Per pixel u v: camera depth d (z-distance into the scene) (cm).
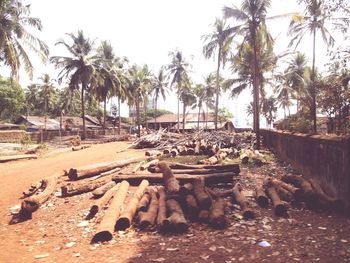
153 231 579
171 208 634
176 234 562
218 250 486
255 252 473
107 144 3048
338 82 1189
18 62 2222
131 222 617
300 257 452
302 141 1052
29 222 678
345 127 1088
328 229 562
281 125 2064
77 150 2395
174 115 7388
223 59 3728
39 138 3503
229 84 3888
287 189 752
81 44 3831
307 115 1820
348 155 635
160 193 743
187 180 854
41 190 941
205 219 609
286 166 1283
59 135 3975
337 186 697
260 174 1105
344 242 500
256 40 2295
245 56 3161
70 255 496
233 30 2381
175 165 1093
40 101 7494
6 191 949
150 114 8800
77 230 611
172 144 2109
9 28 2156
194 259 458
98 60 4066
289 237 530
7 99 5938
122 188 817
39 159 1780
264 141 2272
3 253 516
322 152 811
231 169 1049
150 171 1058
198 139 2127
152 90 6619
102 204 728
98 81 4088
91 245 531
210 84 6281
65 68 3788
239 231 566
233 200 750
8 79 6116
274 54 3284
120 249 507
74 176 1075
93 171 1141
